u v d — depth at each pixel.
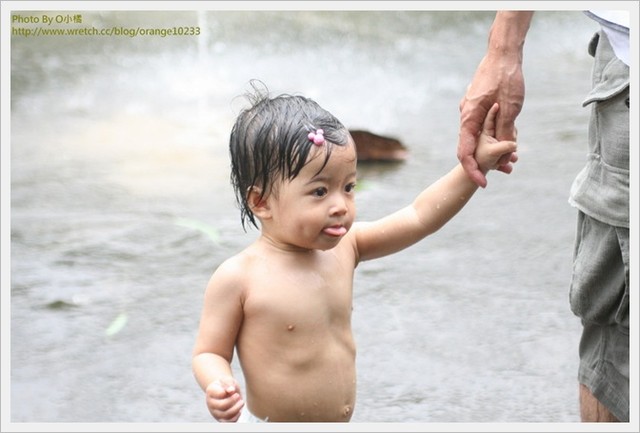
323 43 10.39
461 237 6.39
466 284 5.80
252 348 3.40
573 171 7.31
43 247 6.22
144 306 5.57
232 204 6.85
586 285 3.84
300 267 3.43
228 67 9.62
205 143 7.90
